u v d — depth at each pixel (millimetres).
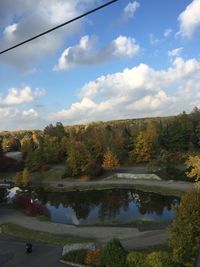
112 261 35094
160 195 89500
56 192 103938
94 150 125625
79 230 54062
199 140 129125
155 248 41594
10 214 67438
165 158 110375
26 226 57812
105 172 117875
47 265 39125
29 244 43438
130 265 34156
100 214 73188
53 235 51625
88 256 38031
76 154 117812
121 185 103062
